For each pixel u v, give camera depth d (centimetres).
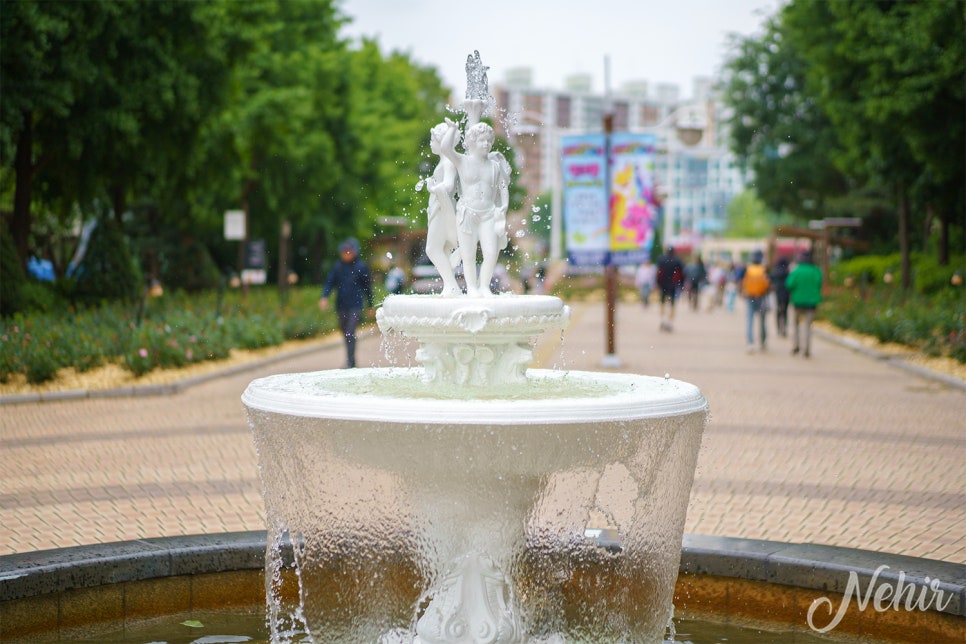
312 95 3422
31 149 2336
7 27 1970
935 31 2425
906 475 962
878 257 4322
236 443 1140
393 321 554
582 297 5912
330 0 3847
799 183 4762
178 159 2589
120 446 1120
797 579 600
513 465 480
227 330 2156
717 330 3288
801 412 1386
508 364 549
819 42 3042
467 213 555
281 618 619
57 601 580
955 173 2766
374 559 540
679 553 543
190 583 623
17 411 1416
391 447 480
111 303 2441
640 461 509
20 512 802
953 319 2128
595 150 1936
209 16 2414
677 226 13638
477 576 529
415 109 5081
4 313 2069
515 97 15250
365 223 4309
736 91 4756
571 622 564
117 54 2227
